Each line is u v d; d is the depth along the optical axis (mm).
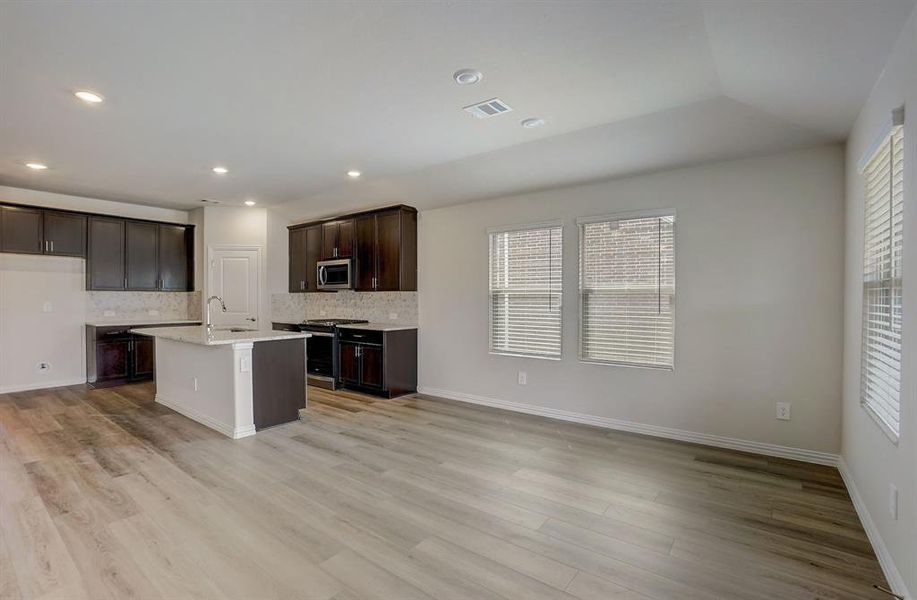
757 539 2346
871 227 2545
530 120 3273
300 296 7172
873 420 2318
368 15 2041
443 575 2045
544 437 3969
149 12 2012
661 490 2912
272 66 2512
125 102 2977
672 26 2117
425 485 2979
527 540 2332
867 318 2580
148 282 6402
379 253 5746
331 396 5504
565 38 2230
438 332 5531
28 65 2490
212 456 3469
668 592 1937
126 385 5980
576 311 4441
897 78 1957
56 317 5840
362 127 3422
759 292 3539
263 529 2416
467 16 2049
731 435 3670
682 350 3875
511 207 4891
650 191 4027
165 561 2125
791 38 2049
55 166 4473
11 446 3648
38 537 2312
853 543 2314
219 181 5094
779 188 3461
